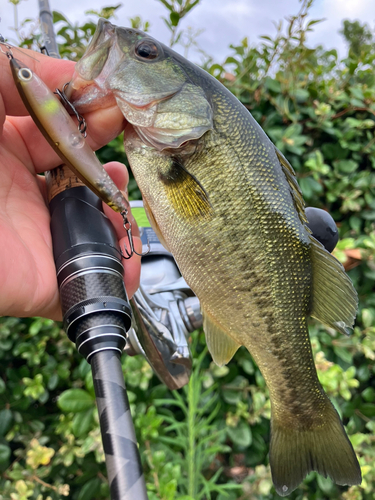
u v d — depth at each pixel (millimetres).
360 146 440
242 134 178
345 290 201
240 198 177
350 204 422
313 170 419
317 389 215
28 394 331
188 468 327
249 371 366
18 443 367
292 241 190
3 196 165
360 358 427
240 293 186
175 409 396
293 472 211
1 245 140
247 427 369
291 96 414
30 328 329
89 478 347
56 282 155
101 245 142
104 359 117
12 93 164
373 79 454
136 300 193
